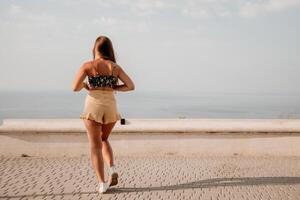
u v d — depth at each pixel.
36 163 5.88
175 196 4.11
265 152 6.52
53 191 4.27
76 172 5.25
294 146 6.49
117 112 4.40
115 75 4.30
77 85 4.18
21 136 6.45
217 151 6.54
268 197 4.09
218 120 6.56
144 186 4.53
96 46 4.34
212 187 4.50
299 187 4.52
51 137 6.48
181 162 6.01
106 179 4.86
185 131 6.48
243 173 5.26
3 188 4.37
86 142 6.48
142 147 6.55
